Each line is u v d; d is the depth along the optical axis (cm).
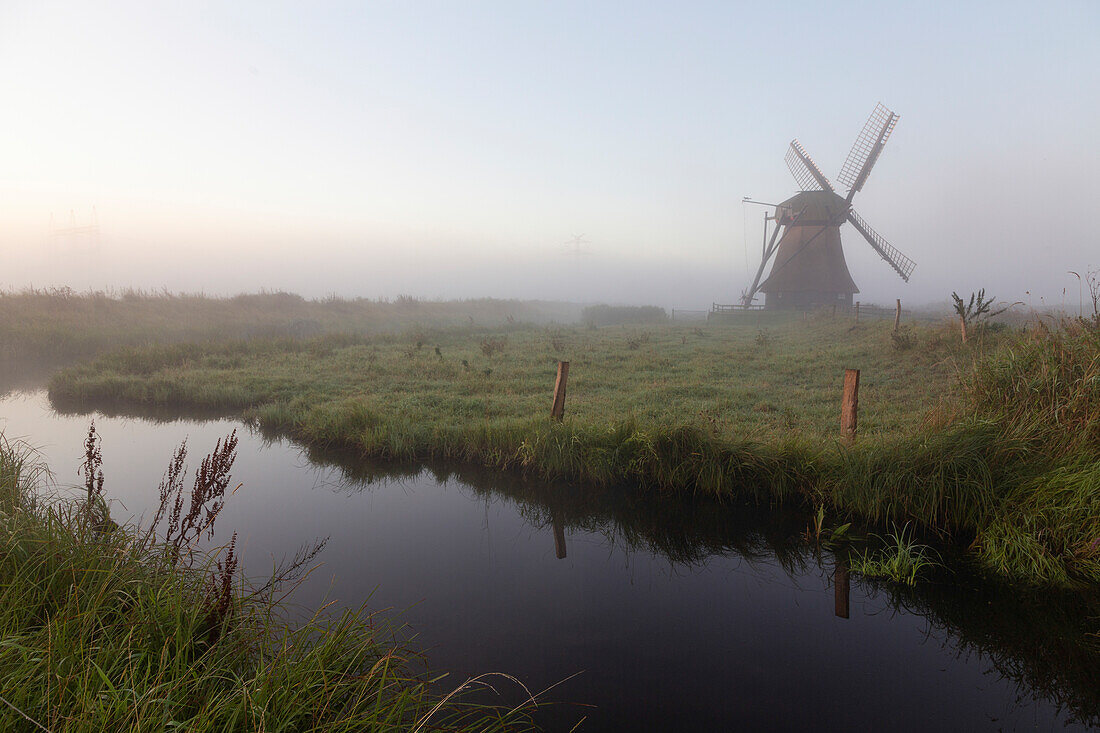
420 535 587
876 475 616
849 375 693
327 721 246
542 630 404
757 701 329
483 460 827
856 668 367
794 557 545
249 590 416
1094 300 669
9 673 219
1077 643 394
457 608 432
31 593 288
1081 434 547
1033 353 638
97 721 202
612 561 536
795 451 684
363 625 325
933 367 1323
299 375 1478
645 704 322
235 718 222
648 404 1080
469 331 2948
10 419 1048
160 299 2673
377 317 3500
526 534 599
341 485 739
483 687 334
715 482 687
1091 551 459
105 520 362
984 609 438
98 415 1103
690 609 444
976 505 555
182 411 1157
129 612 293
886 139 4112
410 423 934
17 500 429
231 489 707
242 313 2828
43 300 2183
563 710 314
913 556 523
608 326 3862
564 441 775
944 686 348
